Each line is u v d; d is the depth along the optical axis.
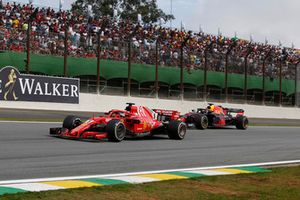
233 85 79.88
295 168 21.20
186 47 81.19
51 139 27.75
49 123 41.06
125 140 30.12
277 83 86.88
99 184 15.06
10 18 66.00
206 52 74.56
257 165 21.91
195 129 44.56
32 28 64.38
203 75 75.56
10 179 15.32
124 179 16.27
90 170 18.03
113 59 66.19
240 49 92.62
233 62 80.25
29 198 12.48
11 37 57.62
